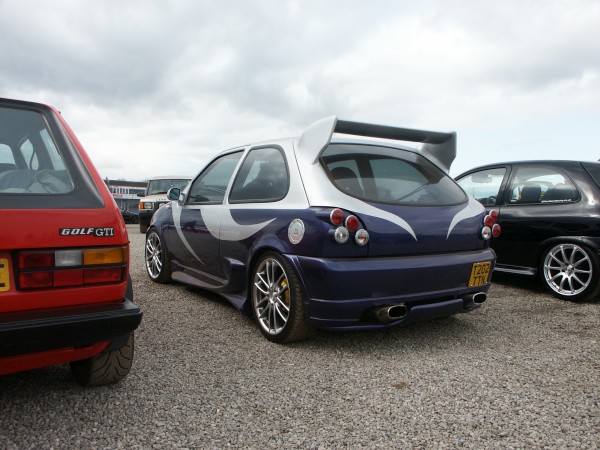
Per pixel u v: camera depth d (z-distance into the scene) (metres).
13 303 1.92
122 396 2.48
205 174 4.68
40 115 2.39
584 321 3.96
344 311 2.91
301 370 2.86
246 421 2.23
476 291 3.46
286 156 3.51
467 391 2.56
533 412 2.32
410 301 3.09
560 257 4.81
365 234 2.94
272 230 3.33
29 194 2.06
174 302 4.55
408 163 3.63
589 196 4.63
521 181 5.25
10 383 2.63
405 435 2.11
